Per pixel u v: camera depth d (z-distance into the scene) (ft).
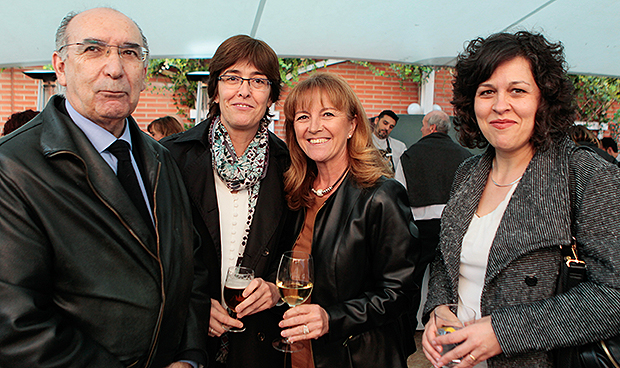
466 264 4.18
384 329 4.82
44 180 3.19
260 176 5.43
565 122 3.67
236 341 5.13
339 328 4.38
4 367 2.86
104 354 3.25
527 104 3.67
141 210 3.90
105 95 3.59
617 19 9.30
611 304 3.03
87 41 3.51
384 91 21.68
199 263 4.75
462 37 10.47
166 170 4.51
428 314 4.46
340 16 9.23
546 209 3.52
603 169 3.32
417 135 18.13
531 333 3.27
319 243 4.90
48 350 2.90
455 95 4.40
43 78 14.57
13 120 8.32
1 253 2.94
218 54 5.14
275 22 9.41
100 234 3.33
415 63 12.46
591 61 11.70
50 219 3.14
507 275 3.66
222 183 5.42
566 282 3.40
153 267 3.64
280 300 5.21
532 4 8.79
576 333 3.15
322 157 4.95
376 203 4.70
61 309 3.26
